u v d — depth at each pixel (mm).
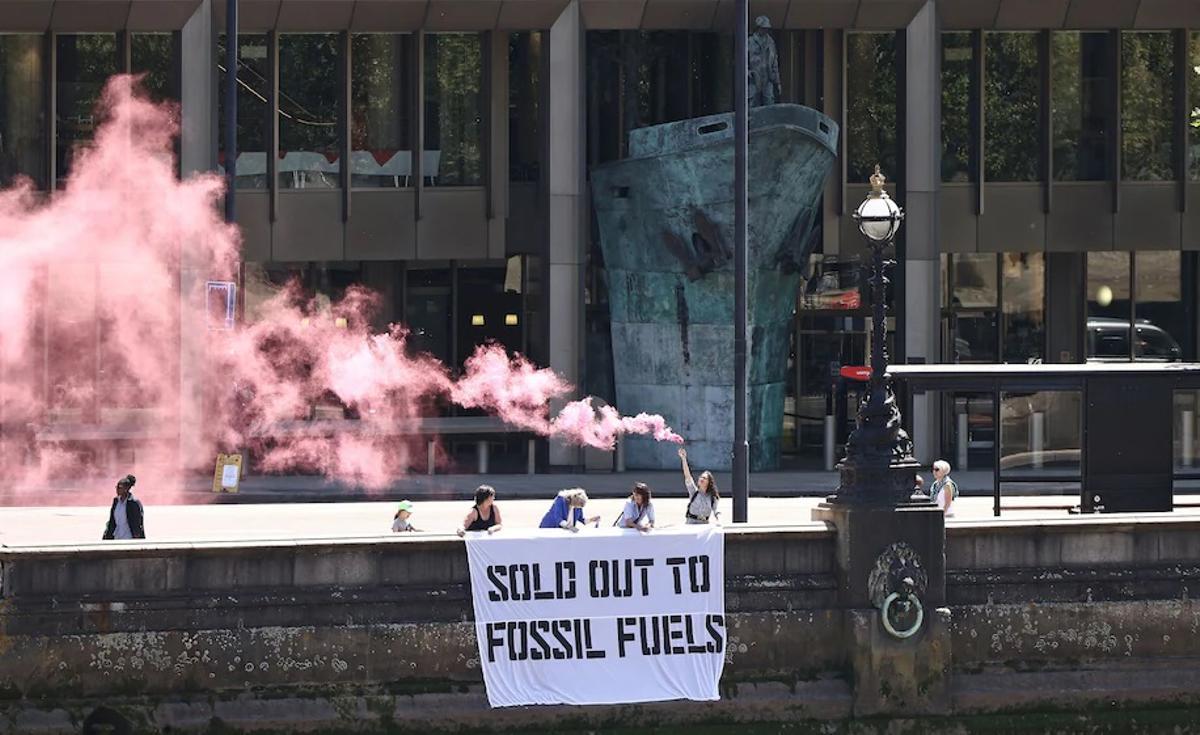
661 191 156875
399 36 169625
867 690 83500
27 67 165125
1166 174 176625
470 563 82375
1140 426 104750
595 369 174125
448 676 81875
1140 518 86938
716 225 154375
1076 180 176375
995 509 106000
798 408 180125
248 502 144000
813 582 84250
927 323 166875
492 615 82312
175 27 162500
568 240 164250
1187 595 86812
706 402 160000
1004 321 181250
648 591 83688
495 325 179500
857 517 83625
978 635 85188
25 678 78562
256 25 164000
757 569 84312
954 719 84250
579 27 164250
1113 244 176000
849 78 173375
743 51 123875
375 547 81438
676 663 83625
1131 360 181625
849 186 174000
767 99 155375
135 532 96750
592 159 175875
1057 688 85188
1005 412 167375
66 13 160875
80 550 79125
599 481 154625
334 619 80875
